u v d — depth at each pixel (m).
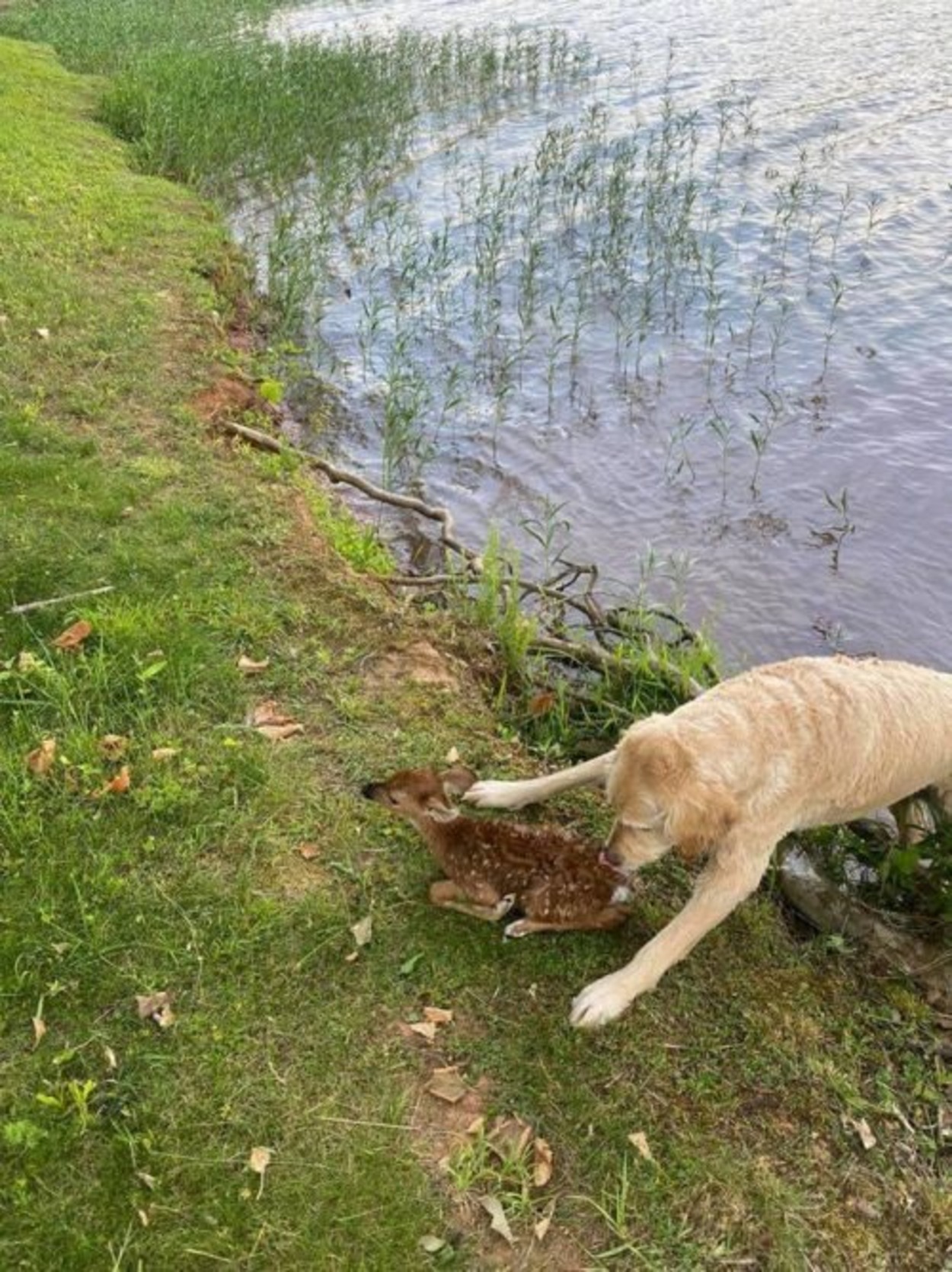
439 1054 1.55
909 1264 1.39
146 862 1.79
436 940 1.71
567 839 1.74
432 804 1.73
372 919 1.72
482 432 3.88
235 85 7.07
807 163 6.26
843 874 2.02
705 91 7.86
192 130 6.29
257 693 2.18
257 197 6.07
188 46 8.90
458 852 1.72
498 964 1.68
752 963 1.76
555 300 4.82
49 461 2.88
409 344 4.48
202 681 2.17
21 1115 1.42
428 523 3.33
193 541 2.63
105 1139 1.41
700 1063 1.58
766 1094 1.55
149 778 1.93
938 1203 1.46
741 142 6.68
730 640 2.87
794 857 2.01
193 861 1.80
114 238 4.64
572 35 9.81
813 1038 1.64
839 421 3.84
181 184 5.88
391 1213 1.36
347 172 6.16
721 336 4.46
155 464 2.94
